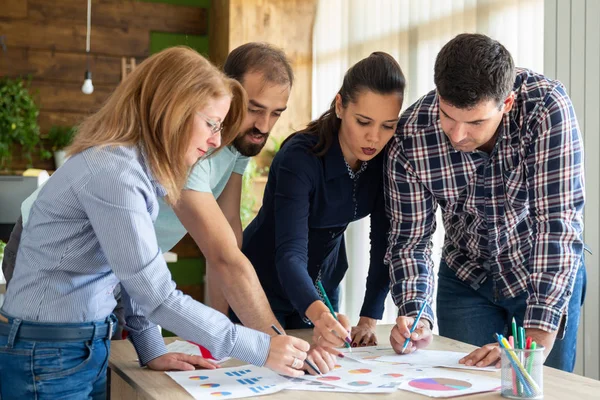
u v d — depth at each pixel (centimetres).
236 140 211
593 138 294
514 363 144
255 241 234
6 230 385
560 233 192
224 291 190
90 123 152
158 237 219
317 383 157
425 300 203
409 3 414
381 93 192
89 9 541
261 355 153
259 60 203
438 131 205
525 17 329
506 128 199
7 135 527
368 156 201
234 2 523
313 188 210
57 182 145
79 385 147
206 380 161
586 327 297
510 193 206
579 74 299
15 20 536
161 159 148
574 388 154
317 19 528
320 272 233
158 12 573
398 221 216
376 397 147
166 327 147
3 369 145
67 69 548
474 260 227
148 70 149
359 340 206
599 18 291
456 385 155
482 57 175
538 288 190
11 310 147
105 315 153
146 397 152
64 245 143
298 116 528
